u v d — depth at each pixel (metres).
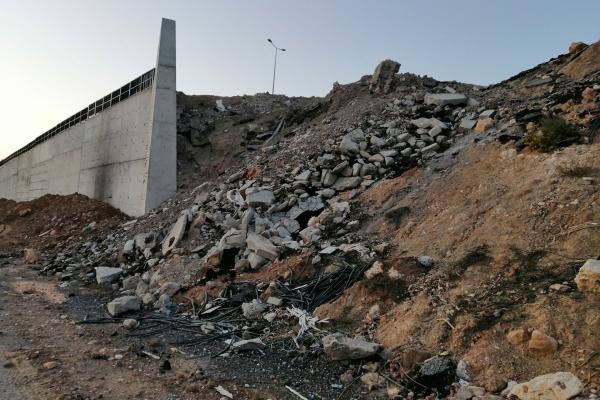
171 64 18.45
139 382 5.91
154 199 17.69
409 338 6.43
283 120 21.36
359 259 9.08
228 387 5.81
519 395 4.78
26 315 9.04
